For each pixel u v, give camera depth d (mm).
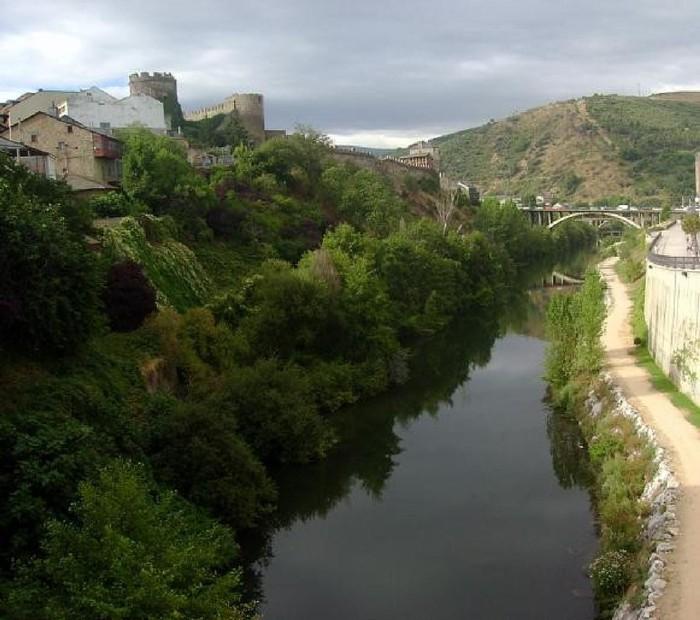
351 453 41531
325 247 63750
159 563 19094
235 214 67938
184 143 90500
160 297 45094
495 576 27703
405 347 68625
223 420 32625
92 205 50656
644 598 21406
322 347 51812
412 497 35562
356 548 30812
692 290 39688
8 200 29203
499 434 44344
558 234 163750
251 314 50031
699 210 146250
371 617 25578
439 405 50812
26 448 22531
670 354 44312
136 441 29984
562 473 37656
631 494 30031
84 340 31875
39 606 17859
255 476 33156
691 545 23719
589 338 48406
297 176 92375
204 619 18672
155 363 37000
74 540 18703
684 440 32906
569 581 26891
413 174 142375
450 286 83938
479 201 169000
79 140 63562
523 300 99875
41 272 29250
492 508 33812
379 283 62500
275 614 26125
